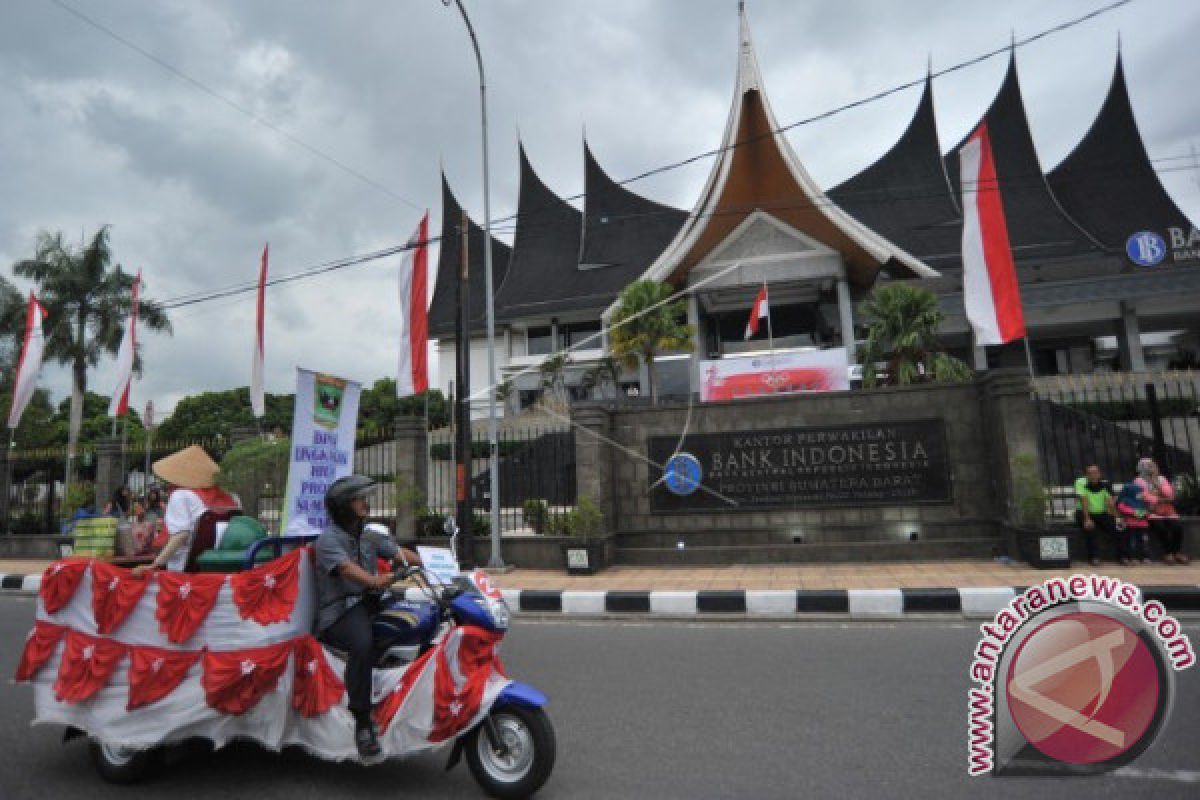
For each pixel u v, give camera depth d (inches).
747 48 929.5
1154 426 412.5
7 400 1016.2
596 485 433.4
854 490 426.9
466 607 130.9
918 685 186.2
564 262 1562.5
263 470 509.4
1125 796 120.0
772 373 590.6
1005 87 1353.3
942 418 421.4
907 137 1398.9
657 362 1233.4
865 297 1162.0
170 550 151.1
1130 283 1035.9
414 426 482.3
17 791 135.6
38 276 1087.0
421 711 126.2
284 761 146.9
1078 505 371.9
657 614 309.9
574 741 152.3
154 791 134.4
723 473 445.1
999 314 446.0
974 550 398.3
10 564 541.6
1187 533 362.0
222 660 133.0
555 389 1132.5
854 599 295.3
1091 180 1358.3
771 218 1053.2
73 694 139.6
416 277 520.1
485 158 472.1
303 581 136.4
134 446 622.5
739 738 151.4
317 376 213.0
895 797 121.6
